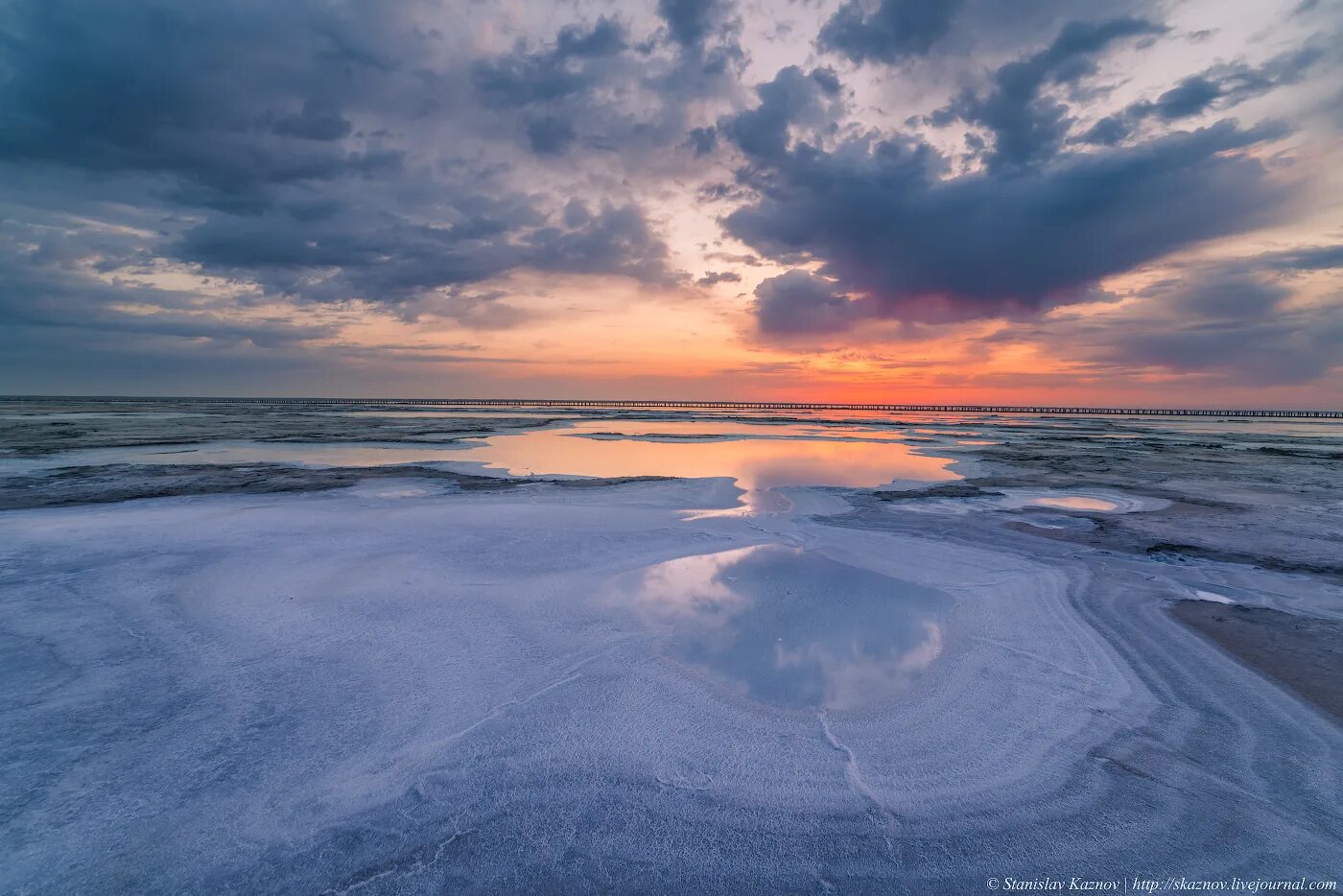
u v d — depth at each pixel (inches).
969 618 267.0
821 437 1304.1
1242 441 1307.8
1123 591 298.8
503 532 402.6
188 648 222.2
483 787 149.1
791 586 308.5
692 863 127.1
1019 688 203.6
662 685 203.3
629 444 1099.9
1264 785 152.4
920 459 886.4
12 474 631.8
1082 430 1729.8
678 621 261.3
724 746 169.0
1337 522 451.8
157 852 126.6
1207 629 249.9
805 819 140.8
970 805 146.4
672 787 151.2
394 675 204.2
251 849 128.0
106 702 183.2
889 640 244.5
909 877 125.0
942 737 175.2
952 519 462.9
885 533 416.8
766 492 580.4
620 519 452.4
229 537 380.2
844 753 167.0
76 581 291.4
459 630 242.7
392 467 731.4
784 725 180.7
